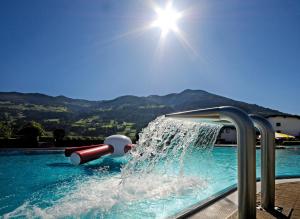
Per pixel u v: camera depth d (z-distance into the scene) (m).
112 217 4.76
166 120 5.56
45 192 6.70
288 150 19.91
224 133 29.27
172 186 7.06
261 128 4.22
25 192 6.71
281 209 4.04
